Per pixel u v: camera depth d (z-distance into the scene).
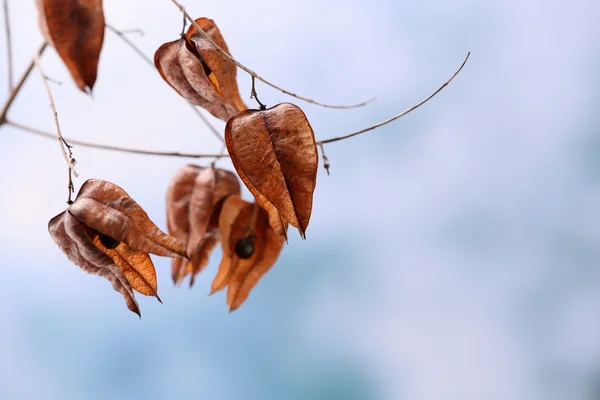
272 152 0.62
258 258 0.74
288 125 0.62
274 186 0.62
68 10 0.64
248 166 0.62
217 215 0.74
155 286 0.65
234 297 0.74
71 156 0.63
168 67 0.68
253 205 0.74
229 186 0.74
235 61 0.62
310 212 0.62
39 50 0.67
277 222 0.63
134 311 0.65
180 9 0.62
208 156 0.71
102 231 0.63
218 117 0.68
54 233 0.64
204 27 0.68
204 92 0.68
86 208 0.63
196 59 0.67
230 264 0.73
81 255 0.64
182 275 0.74
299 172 0.62
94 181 0.64
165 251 0.63
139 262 0.65
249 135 0.62
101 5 0.64
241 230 0.73
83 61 0.64
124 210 0.63
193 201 0.73
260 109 0.63
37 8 0.64
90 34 0.64
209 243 0.75
